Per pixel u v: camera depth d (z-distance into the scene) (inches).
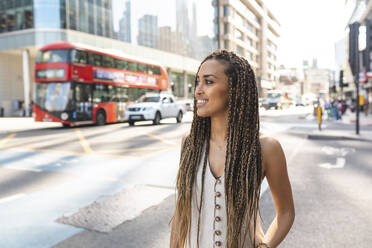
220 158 40.0
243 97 38.8
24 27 1163.3
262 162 39.1
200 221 39.7
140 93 779.4
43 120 591.8
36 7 1123.3
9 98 1323.8
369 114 1181.1
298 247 109.3
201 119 42.1
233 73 38.8
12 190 181.0
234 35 2325.3
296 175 217.5
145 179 204.7
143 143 382.3
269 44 3361.2
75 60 589.9
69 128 615.5
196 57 1972.2
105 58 664.4
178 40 1786.4
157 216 137.6
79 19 1191.6
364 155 296.4
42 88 596.4
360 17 1304.1
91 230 123.1
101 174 219.5
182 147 46.2
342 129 553.6
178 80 1879.9
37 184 193.6
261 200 160.9
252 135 39.3
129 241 113.8
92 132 526.6
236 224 37.4
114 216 137.1
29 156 291.9
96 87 639.8
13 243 112.4
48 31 1128.2
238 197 37.9
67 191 178.2
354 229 123.4
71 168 239.3
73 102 584.7
